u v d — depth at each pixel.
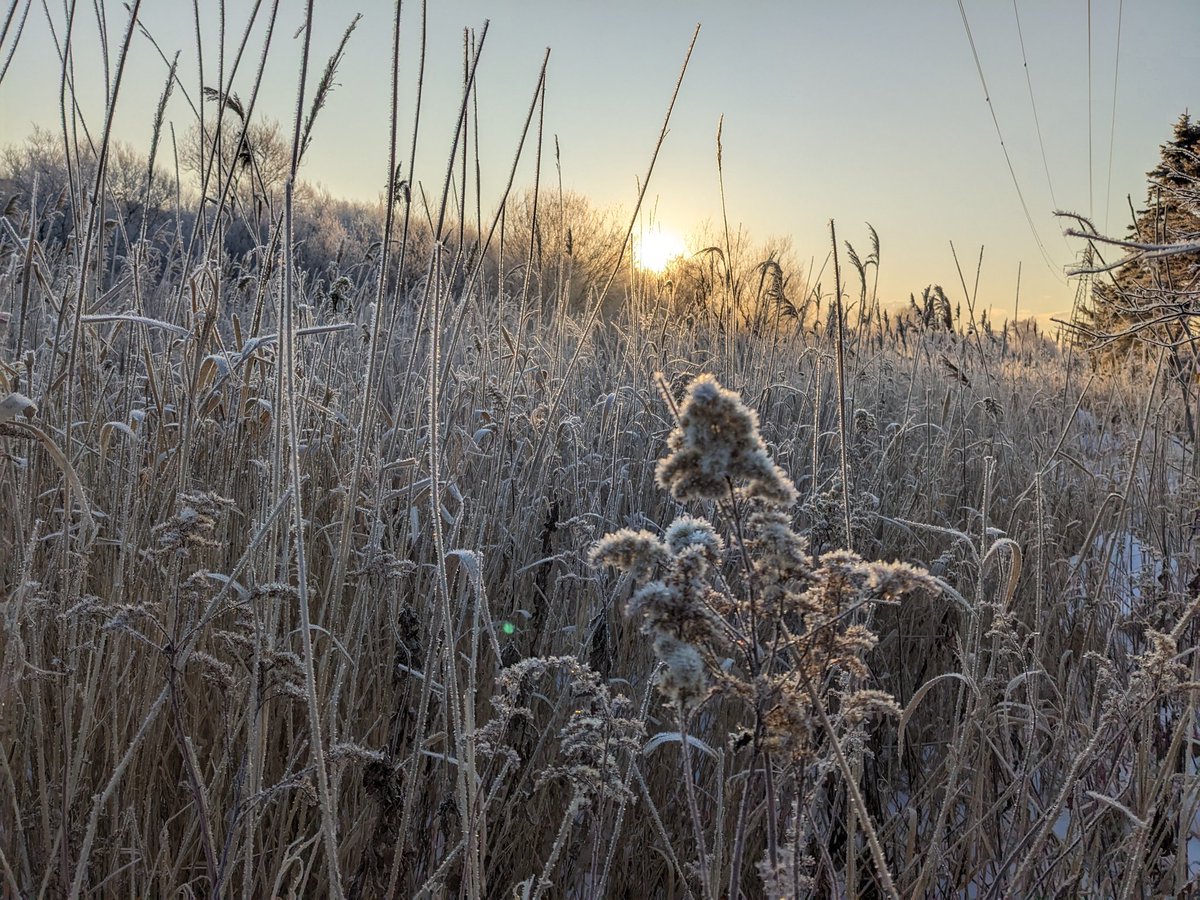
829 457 4.13
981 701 2.14
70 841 1.94
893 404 6.12
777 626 1.20
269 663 1.84
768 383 4.34
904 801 2.95
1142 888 2.26
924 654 3.48
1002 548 2.38
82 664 2.17
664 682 1.11
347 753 1.85
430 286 2.39
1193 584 3.08
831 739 1.21
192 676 2.38
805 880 1.52
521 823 2.51
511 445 3.57
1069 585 3.23
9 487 2.29
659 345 4.80
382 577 2.56
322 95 1.94
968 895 2.45
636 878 2.51
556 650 2.99
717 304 5.41
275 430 1.86
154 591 2.43
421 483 2.65
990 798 2.67
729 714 2.67
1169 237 3.13
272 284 2.76
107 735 2.15
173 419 2.84
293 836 2.34
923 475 4.22
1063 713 2.49
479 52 1.90
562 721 2.65
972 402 5.57
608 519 3.36
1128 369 6.52
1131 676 2.17
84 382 2.75
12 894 1.68
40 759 1.86
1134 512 4.12
